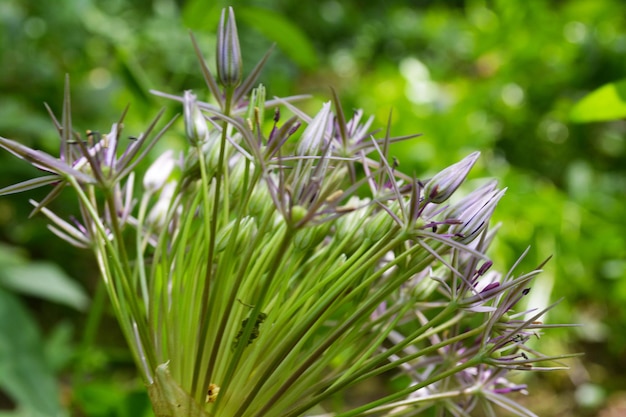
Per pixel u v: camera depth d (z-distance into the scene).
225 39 0.28
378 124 0.73
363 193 0.43
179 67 0.76
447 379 0.31
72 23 0.90
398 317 0.28
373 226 0.28
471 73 1.11
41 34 0.90
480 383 0.30
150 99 0.54
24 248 0.84
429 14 1.52
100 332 0.77
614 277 0.77
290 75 1.07
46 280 0.58
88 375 0.55
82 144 0.27
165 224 0.29
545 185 0.85
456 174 0.27
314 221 0.26
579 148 0.97
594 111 0.38
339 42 1.57
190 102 0.28
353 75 1.31
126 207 0.31
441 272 0.29
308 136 0.27
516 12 1.06
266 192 0.29
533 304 0.65
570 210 0.77
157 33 0.79
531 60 0.98
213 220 0.28
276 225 0.29
